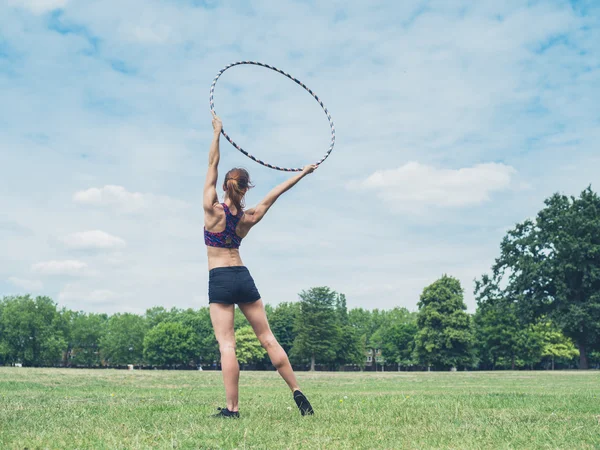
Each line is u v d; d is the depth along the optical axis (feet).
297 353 282.77
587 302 141.18
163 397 25.52
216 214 17.61
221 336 17.52
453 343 239.30
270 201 18.53
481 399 24.94
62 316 352.28
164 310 409.90
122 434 13.42
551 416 17.43
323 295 286.66
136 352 386.32
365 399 25.30
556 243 146.41
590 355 285.23
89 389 32.76
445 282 241.35
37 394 27.14
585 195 154.71
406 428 14.67
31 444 11.85
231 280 17.48
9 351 309.22
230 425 14.85
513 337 238.48
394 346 341.41
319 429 14.25
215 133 18.85
